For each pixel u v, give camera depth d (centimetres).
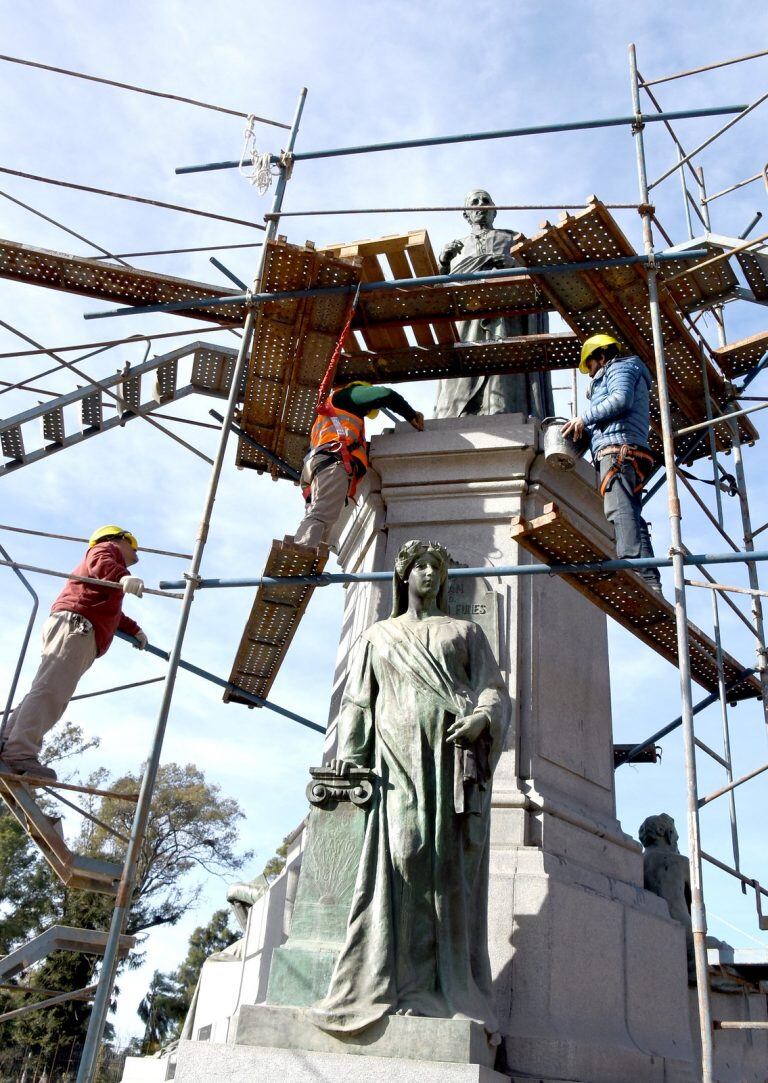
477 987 503
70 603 723
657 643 762
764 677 734
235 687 864
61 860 688
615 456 707
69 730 3347
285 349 791
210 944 3697
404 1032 463
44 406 854
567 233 680
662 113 721
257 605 736
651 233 682
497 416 786
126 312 744
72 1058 2770
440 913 504
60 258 754
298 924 526
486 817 536
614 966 620
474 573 636
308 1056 461
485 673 577
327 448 740
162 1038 3462
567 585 778
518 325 904
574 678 747
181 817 3247
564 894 602
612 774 752
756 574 770
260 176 755
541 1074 523
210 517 626
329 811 552
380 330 852
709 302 776
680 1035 655
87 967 2838
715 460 769
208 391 949
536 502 766
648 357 789
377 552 767
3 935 2939
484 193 967
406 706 556
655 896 708
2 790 696
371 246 777
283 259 698
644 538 714
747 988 745
